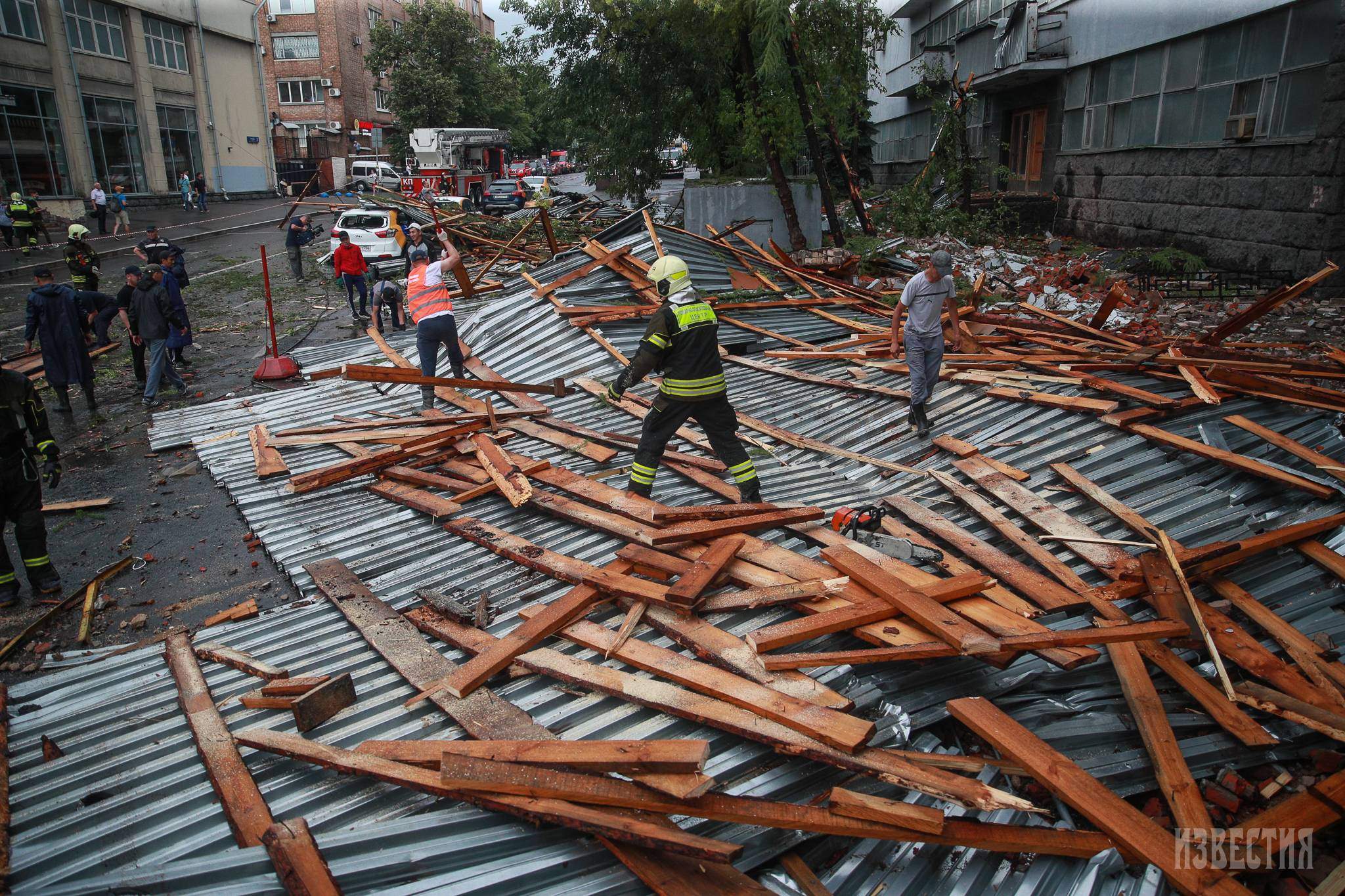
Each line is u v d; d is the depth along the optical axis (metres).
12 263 20.84
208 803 3.24
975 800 2.87
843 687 3.70
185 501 6.95
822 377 9.00
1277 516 5.30
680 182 40.72
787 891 2.93
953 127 20.31
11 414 5.26
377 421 8.02
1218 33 15.45
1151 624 3.76
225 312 15.80
